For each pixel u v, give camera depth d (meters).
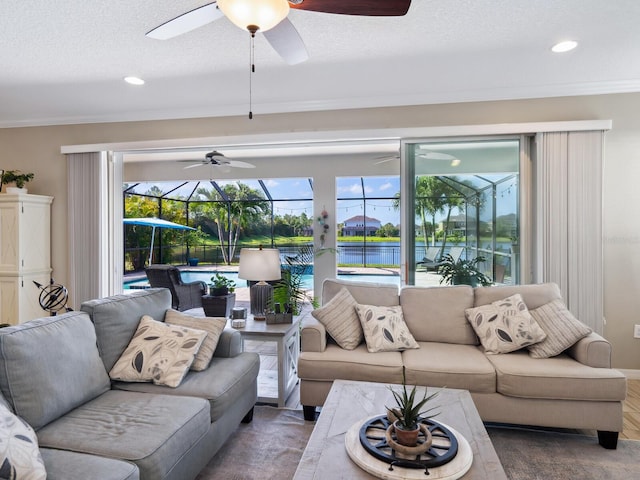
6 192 4.03
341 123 3.85
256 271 3.05
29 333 1.75
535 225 3.57
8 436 1.27
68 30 2.44
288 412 2.78
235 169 6.82
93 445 1.53
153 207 9.66
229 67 3.03
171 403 1.91
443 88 3.52
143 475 1.46
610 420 2.29
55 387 1.74
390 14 1.64
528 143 3.59
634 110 3.40
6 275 3.90
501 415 2.40
